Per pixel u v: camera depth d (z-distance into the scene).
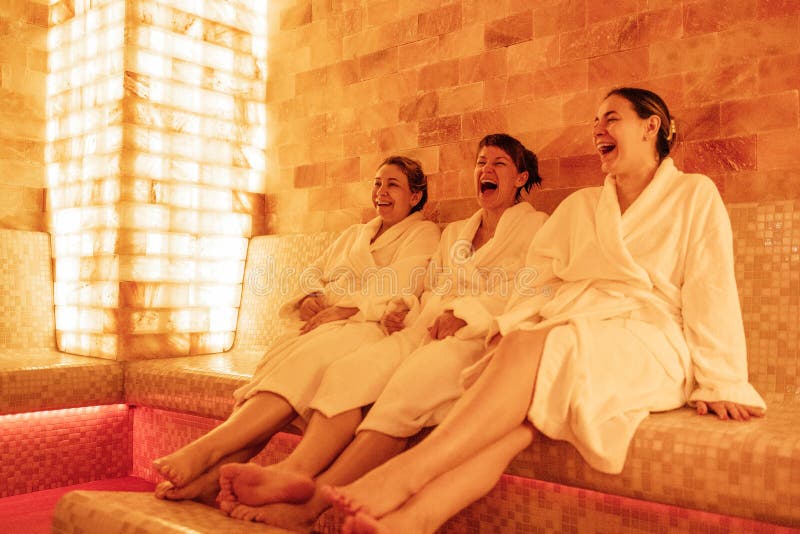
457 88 3.06
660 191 1.98
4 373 2.59
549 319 1.76
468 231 2.45
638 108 2.03
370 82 3.38
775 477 1.39
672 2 2.49
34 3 3.56
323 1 3.57
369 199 3.35
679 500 1.51
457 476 1.47
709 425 1.57
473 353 1.95
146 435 2.97
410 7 3.24
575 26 2.73
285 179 3.71
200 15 3.47
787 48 2.24
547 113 2.79
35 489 2.71
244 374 2.53
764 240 2.15
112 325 3.10
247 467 1.58
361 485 1.39
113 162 3.16
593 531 1.71
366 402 1.93
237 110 3.64
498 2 2.95
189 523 1.46
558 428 1.61
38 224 3.54
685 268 1.88
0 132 3.43
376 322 2.35
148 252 3.20
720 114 2.38
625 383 1.70
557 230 2.11
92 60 3.34
